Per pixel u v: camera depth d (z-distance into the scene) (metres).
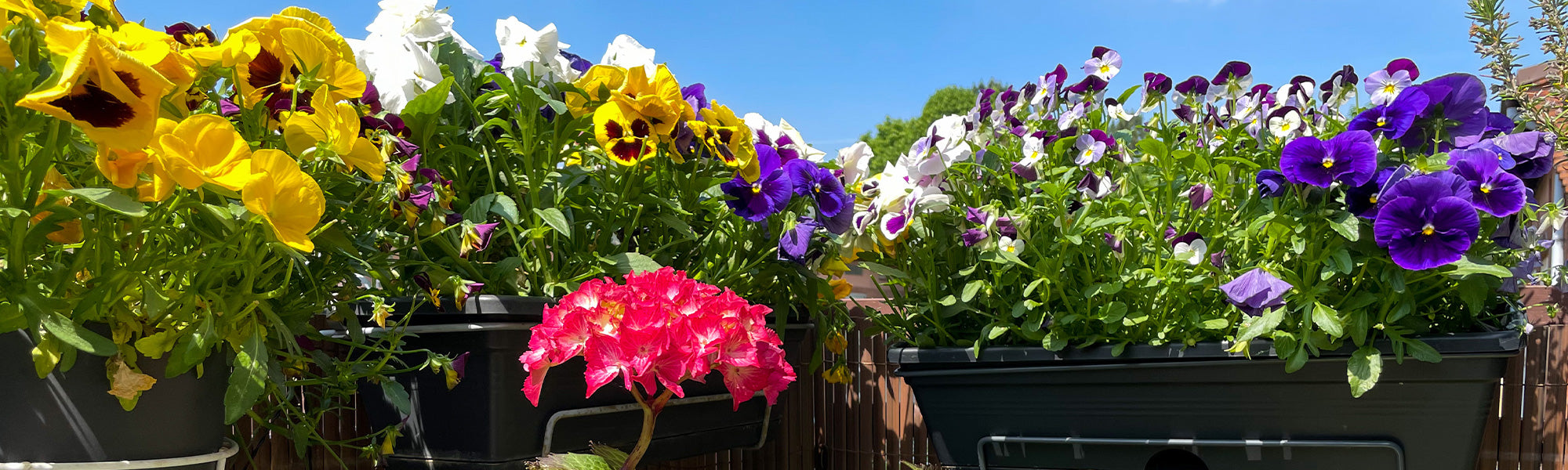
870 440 2.41
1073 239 1.71
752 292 1.97
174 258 1.04
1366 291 1.59
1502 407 2.01
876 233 1.92
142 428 1.04
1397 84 1.77
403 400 1.46
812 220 1.87
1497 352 1.50
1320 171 1.51
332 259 1.41
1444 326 1.68
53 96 0.78
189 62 1.05
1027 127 2.09
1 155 0.89
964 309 1.87
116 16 1.09
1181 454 1.90
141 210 0.89
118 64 0.84
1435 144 1.62
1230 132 1.75
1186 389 1.69
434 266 1.52
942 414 1.93
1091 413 1.77
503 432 1.54
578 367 1.64
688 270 1.89
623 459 1.35
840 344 2.17
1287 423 1.63
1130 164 1.94
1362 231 1.53
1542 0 1.97
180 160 0.90
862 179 2.08
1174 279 1.69
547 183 1.66
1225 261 1.74
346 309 1.45
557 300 1.60
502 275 1.59
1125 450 1.76
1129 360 1.72
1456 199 1.41
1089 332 1.79
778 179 1.80
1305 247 1.57
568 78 1.84
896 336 2.03
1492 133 1.76
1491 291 1.65
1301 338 1.59
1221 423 1.68
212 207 1.00
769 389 1.26
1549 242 1.79
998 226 1.77
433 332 1.56
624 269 1.61
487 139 1.71
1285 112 1.71
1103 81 2.09
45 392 0.97
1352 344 1.57
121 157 0.92
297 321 1.29
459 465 1.58
